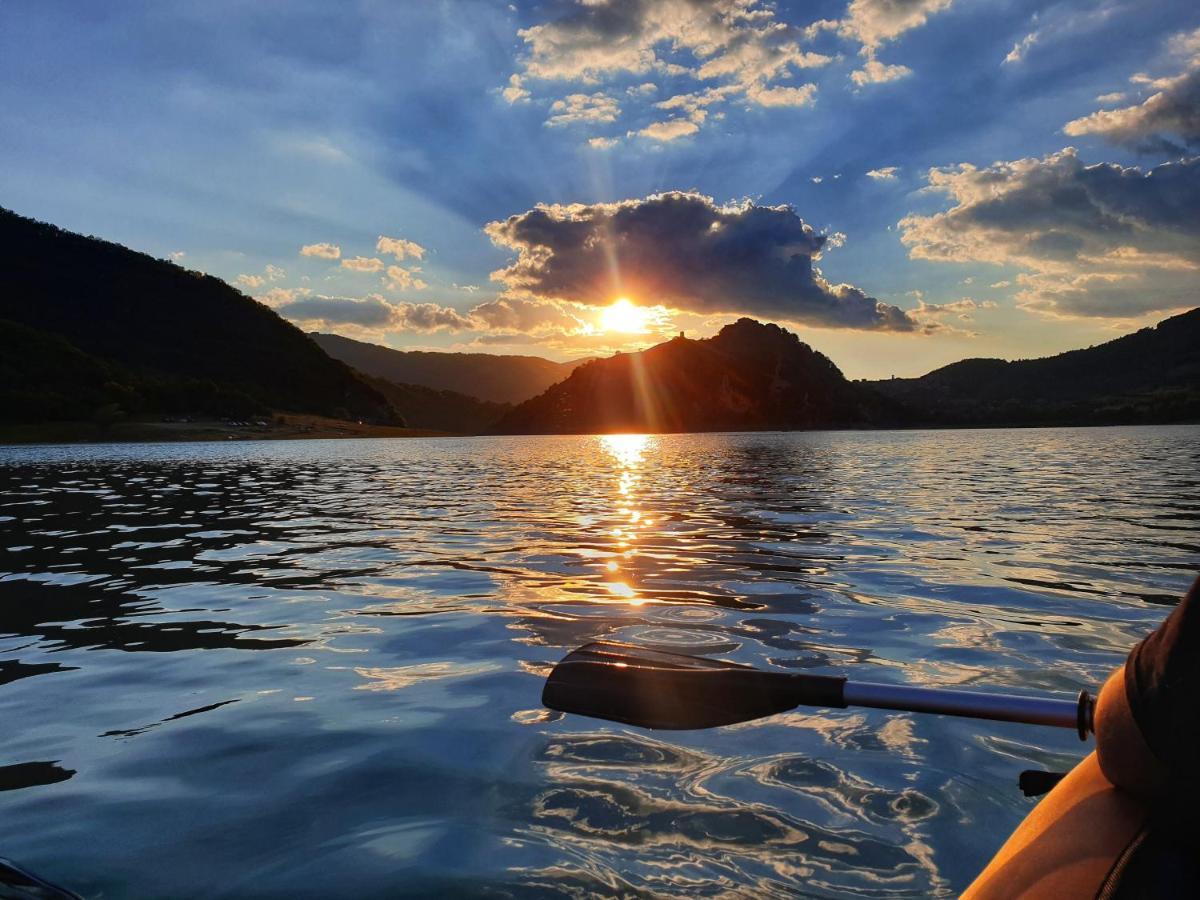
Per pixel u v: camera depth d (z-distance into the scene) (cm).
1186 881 111
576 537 1082
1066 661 488
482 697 438
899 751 355
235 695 450
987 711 173
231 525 1268
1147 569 779
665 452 5103
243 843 285
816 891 249
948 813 298
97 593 738
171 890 256
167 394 13200
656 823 294
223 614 650
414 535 1127
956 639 540
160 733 395
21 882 232
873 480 2075
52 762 362
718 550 942
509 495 1848
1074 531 1048
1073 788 142
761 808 304
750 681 208
